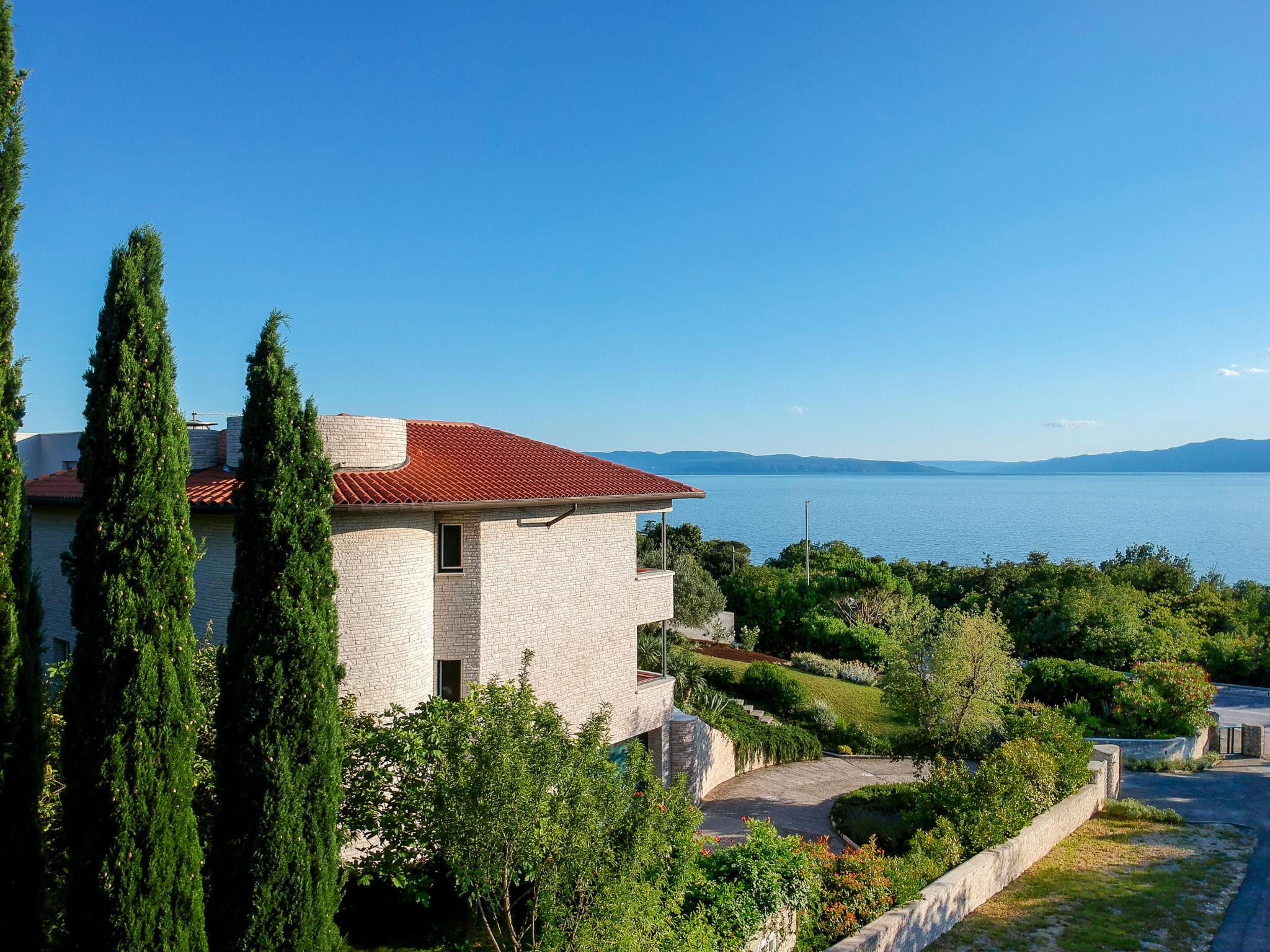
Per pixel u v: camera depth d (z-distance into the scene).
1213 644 45.44
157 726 7.45
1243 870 17.30
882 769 26.48
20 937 6.89
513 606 18.02
